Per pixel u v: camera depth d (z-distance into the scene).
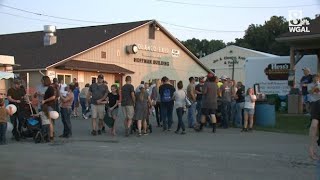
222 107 17.36
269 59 26.34
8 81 31.47
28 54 36.69
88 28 41.59
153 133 15.99
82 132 16.52
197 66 46.78
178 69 44.44
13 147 12.88
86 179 8.55
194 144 13.33
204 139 14.40
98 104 15.52
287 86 25.53
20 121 14.31
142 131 15.84
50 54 35.28
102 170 9.40
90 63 35.16
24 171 9.35
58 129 17.52
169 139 14.47
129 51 38.56
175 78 44.03
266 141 13.90
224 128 17.41
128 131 15.32
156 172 9.18
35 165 10.01
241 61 57.28
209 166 9.87
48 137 14.04
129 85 15.23
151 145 13.18
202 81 17.70
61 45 37.53
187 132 16.25
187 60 45.56
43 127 13.98
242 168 9.66
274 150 12.16
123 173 9.08
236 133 15.87
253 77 26.92
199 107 17.36
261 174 9.04
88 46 35.59
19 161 10.52
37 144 13.55
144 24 40.12
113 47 37.69
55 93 14.50
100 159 10.78
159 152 11.84
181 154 11.52
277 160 10.66
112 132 15.64
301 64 25.70
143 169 9.50
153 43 41.53
